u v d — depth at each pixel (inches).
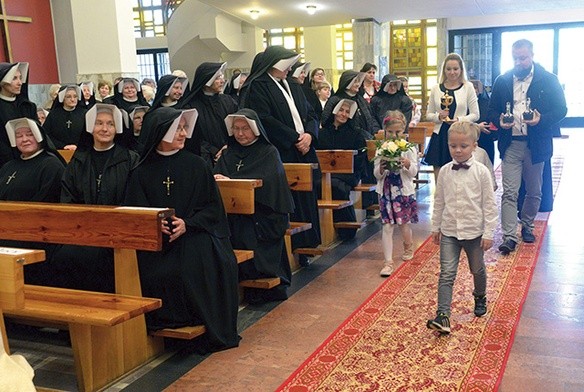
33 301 118.3
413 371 118.6
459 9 446.3
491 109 204.8
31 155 158.4
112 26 415.2
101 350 118.3
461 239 137.0
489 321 142.4
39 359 134.5
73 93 272.8
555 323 140.4
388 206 183.6
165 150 136.7
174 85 215.8
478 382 112.8
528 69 195.6
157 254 131.0
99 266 134.2
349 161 204.5
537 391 109.0
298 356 129.0
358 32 479.2
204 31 525.3
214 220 134.9
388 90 301.6
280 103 182.2
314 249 190.2
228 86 289.0
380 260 199.8
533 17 624.4
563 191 305.0
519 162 200.4
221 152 172.9
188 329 129.3
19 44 388.8
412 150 186.1
